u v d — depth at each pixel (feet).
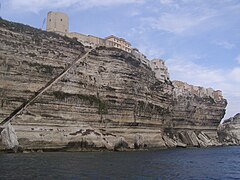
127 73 274.16
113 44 306.14
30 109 208.03
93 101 246.68
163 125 340.80
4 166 119.75
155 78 328.29
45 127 211.00
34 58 218.18
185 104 393.50
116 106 262.26
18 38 213.05
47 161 142.82
